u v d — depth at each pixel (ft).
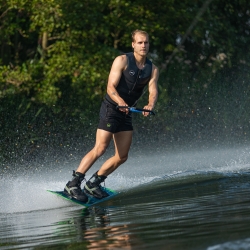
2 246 37.65
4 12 129.80
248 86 159.33
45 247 35.73
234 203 44.70
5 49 145.79
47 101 130.41
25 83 131.85
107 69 134.72
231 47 160.76
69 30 133.80
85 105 136.26
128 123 60.54
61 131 130.93
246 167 78.84
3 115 125.90
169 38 153.17
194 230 35.78
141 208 48.85
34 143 126.00
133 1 142.61
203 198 50.16
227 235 33.35
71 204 58.03
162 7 142.82
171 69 156.04
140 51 58.18
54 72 131.34
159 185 63.98
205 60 163.53
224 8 166.61
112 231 38.65
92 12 131.64
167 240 33.91
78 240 36.78
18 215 52.75
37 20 126.21
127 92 59.21
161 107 146.72
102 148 59.57
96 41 137.80
